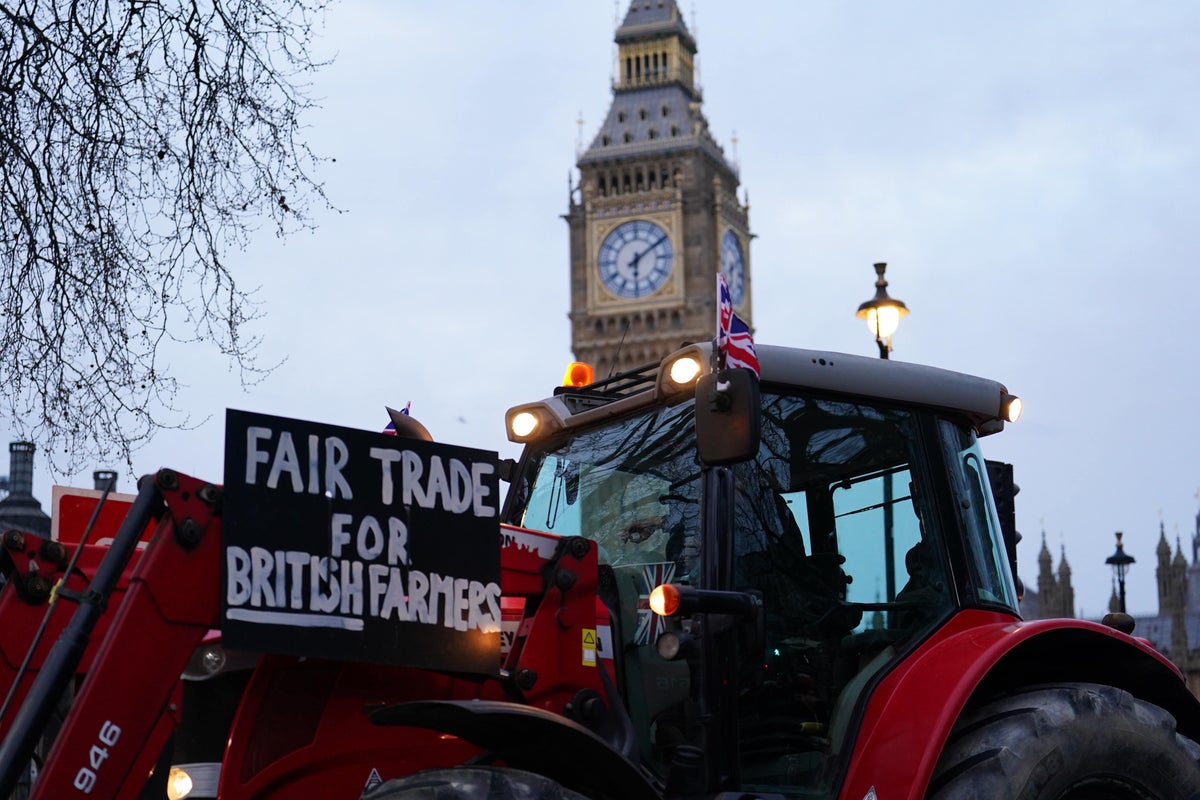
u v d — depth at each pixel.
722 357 5.39
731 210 106.69
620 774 4.93
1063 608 109.31
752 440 5.15
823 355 6.03
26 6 9.32
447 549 5.04
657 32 106.50
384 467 4.96
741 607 5.33
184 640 4.58
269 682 4.95
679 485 5.91
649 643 5.72
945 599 6.07
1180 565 102.56
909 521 6.10
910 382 6.17
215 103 9.37
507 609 5.59
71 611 5.17
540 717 4.77
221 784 4.86
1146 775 5.98
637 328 102.69
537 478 6.43
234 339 9.44
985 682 6.20
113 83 9.27
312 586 4.73
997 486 8.09
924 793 5.45
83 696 4.43
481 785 4.63
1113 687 6.11
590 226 103.88
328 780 5.03
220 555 4.64
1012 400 6.48
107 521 5.86
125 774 4.46
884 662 5.85
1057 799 5.78
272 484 4.72
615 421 6.25
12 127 9.14
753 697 5.58
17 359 9.09
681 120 105.06
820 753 5.68
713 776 5.32
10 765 4.27
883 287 19.30
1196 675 98.81
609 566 5.93
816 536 5.88
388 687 5.15
